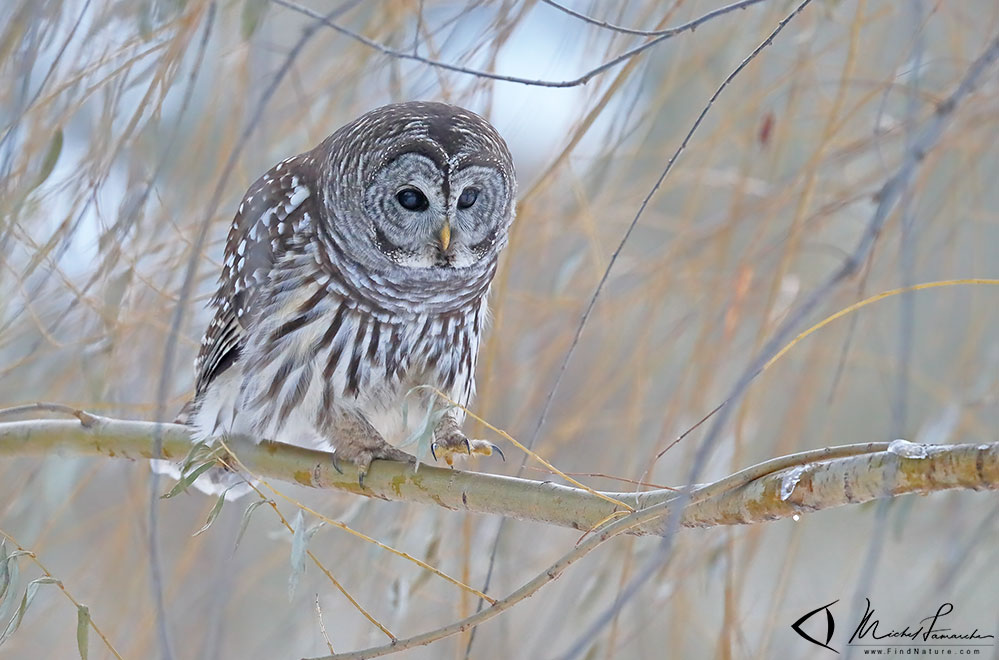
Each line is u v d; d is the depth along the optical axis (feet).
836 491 20.27
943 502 35.19
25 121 27.68
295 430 31.30
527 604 35.40
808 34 31.63
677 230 34.30
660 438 31.14
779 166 35.01
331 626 37.24
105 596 34.73
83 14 27.86
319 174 31.01
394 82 31.89
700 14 32.96
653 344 35.12
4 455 29.55
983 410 35.76
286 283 30.73
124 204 28.37
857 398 42.37
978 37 33.58
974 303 35.58
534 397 33.65
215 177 30.53
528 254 34.19
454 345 32.12
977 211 34.45
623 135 31.27
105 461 34.50
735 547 33.76
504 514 25.25
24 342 32.01
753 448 36.63
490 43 30.53
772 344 17.19
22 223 28.78
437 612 35.19
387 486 27.14
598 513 23.54
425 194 29.89
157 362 32.27
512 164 31.50
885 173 30.86
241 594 35.12
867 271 29.50
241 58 29.96
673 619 32.14
